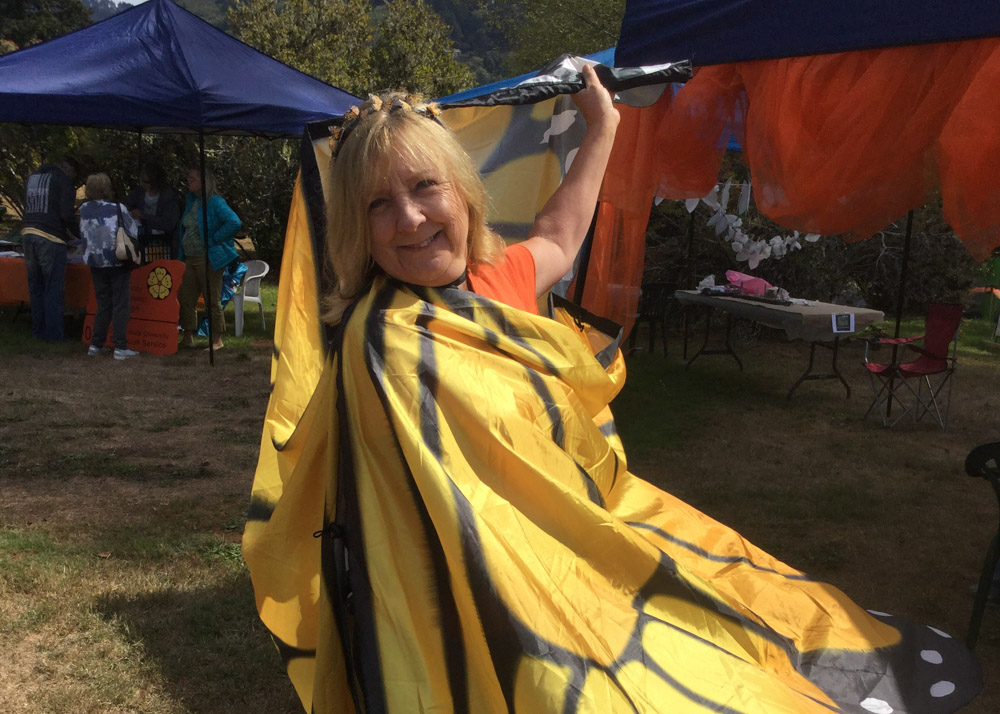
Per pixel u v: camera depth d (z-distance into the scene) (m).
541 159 2.63
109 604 3.55
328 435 1.63
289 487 1.77
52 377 7.59
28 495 4.81
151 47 7.39
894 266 12.33
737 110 4.73
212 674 3.08
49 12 39.75
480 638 1.42
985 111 3.27
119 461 5.47
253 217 14.45
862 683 1.83
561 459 1.59
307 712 1.87
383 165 1.53
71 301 9.35
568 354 1.67
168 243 9.06
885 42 3.19
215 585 3.76
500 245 1.84
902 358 10.59
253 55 8.12
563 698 1.37
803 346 11.23
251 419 6.56
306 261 2.19
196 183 8.59
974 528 4.88
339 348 1.55
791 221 4.11
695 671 1.52
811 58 3.80
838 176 3.82
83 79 6.96
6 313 10.42
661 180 4.75
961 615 3.77
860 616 2.04
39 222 8.80
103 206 8.09
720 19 3.70
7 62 7.11
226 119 7.20
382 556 1.48
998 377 9.52
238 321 9.74
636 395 8.07
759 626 1.76
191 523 4.45
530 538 1.51
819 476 5.79
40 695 2.92
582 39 21.00
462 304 1.60
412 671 1.46
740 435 6.81
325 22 18.72
